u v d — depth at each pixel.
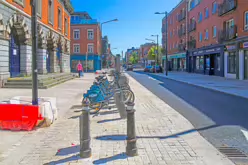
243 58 24.86
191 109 9.64
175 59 55.78
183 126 6.92
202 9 37.56
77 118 7.84
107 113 8.59
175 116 8.15
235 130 6.60
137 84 21.19
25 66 19.56
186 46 45.97
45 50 24.69
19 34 18.86
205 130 6.60
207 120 7.75
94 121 7.45
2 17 15.45
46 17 25.03
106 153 4.84
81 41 57.25
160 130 6.50
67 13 36.16
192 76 33.62
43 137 5.85
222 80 25.14
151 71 53.44
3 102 7.03
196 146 5.30
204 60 37.16
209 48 34.22
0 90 14.58
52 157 4.64
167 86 19.81
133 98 9.75
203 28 37.19
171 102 11.36
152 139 5.75
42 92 14.51
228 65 28.73
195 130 6.55
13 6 16.89
